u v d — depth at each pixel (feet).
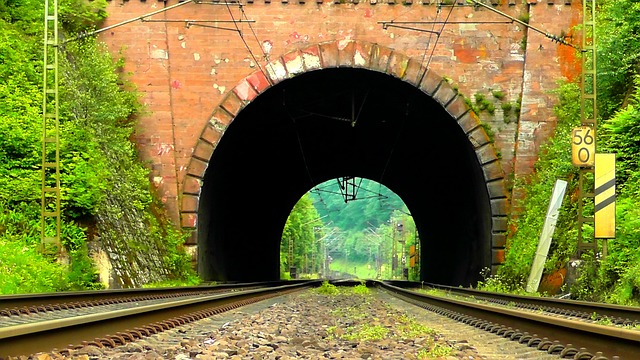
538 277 64.59
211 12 81.82
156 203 80.84
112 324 26.23
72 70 74.28
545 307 44.65
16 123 60.03
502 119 81.35
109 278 61.72
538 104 80.89
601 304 38.32
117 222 68.69
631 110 61.11
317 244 382.83
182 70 81.82
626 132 62.13
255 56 81.71
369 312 48.29
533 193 78.95
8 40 65.98
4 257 50.06
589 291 54.13
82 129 67.46
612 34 69.05
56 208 56.08
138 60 81.61
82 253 59.11
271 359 22.66
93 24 80.94
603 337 20.45
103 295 44.57
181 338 27.27
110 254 63.41
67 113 67.21
